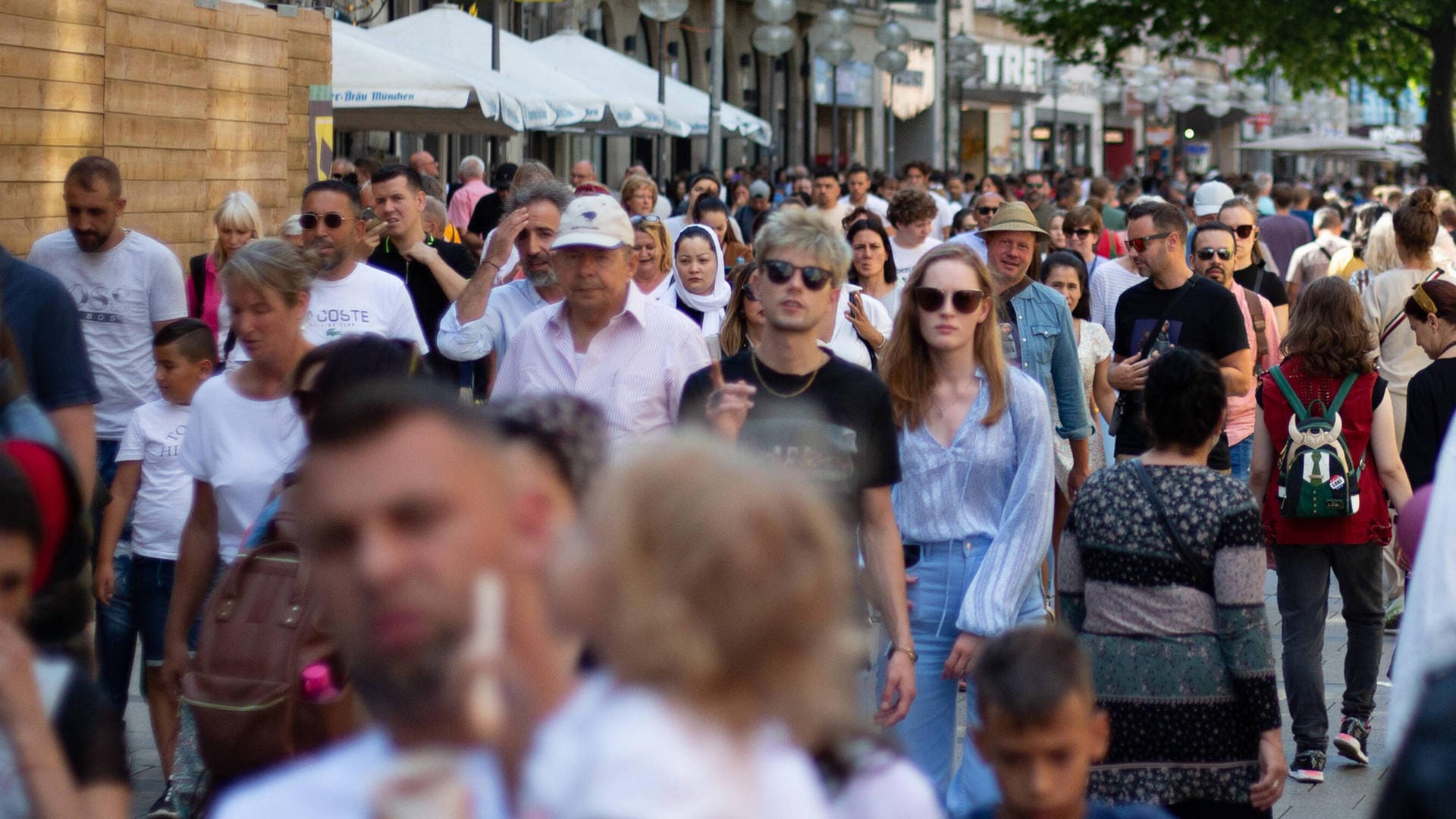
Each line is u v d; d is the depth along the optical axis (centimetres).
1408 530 918
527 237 1559
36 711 572
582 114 4238
